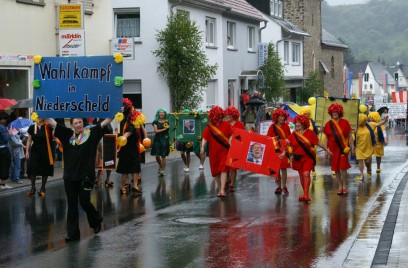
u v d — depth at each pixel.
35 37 23.44
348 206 14.37
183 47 33.50
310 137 15.15
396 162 24.81
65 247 10.44
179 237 11.12
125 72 34.16
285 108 24.86
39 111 11.55
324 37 69.25
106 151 17.27
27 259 9.65
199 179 19.70
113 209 14.17
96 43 27.39
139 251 10.09
